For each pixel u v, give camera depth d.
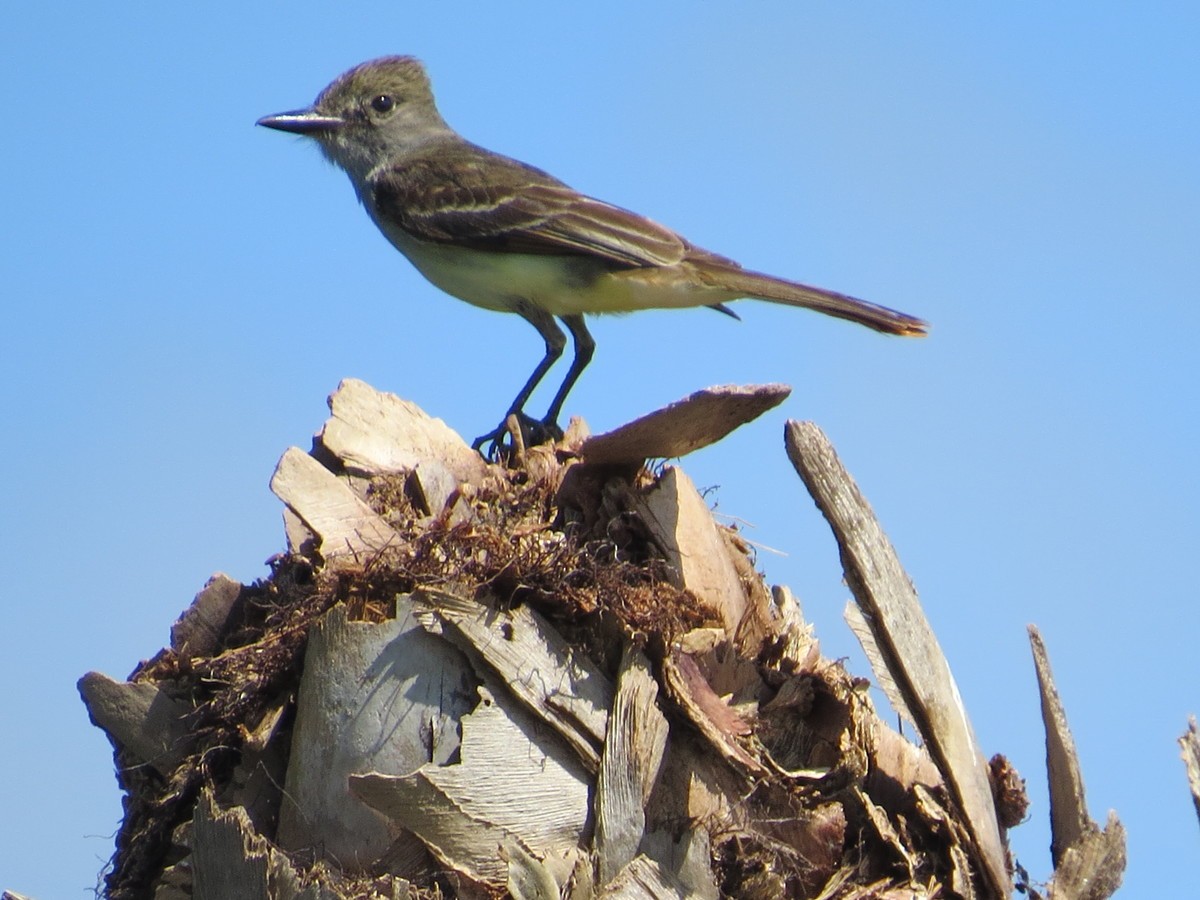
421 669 7.77
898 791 8.55
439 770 7.51
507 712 7.71
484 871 7.52
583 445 9.06
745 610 8.80
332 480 8.86
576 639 8.02
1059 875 8.18
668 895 7.59
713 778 8.00
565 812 7.64
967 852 8.29
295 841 7.83
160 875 8.66
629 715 7.75
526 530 8.47
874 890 8.13
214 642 8.87
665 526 8.59
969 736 8.30
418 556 8.08
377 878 7.62
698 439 8.78
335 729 7.78
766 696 8.63
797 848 8.14
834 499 8.27
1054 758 8.41
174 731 8.62
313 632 7.95
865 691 8.64
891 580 8.25
